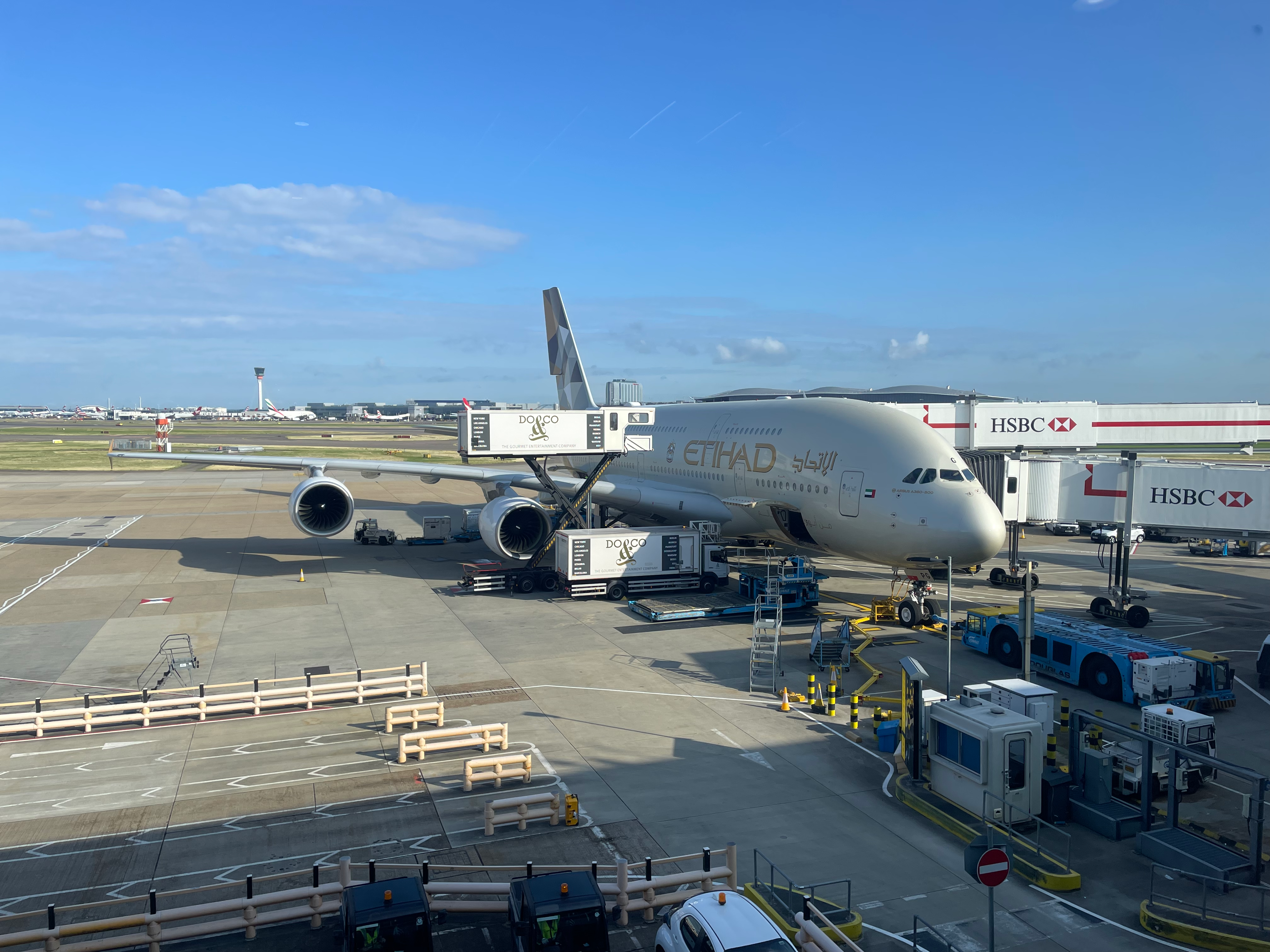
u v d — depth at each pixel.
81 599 32.00
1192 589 34.69
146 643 26.09
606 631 27.28
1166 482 29.36
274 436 178.12
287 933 11.99
